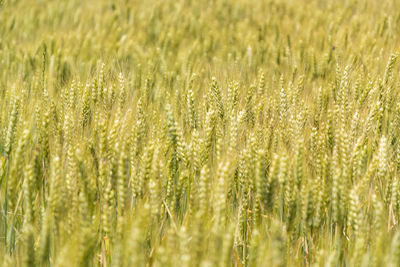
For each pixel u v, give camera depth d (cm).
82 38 774
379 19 795
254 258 205
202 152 267
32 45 759
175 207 252
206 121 287
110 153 253
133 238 166
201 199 224
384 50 573
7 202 247
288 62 579
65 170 238
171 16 1048
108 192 227
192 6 1188
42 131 261
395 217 248
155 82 491
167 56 693
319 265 204
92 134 269
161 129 291
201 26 926
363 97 348
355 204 217
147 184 243
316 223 236
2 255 226
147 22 984
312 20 898
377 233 213
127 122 271
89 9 1166
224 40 806
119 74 361
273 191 229
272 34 873
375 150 305
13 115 266
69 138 271
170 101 399
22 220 244
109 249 234
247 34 861
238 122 284
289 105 324
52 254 216
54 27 988
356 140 287
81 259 188
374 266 195
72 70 541
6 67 620
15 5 1230
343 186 229
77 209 215
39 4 1270
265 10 1143
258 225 246
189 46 728
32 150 250
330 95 390
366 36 642
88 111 314
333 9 1101
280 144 282
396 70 387
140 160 269
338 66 420
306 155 275
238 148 275
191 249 198
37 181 235
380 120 332
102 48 686
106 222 219
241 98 346
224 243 169
